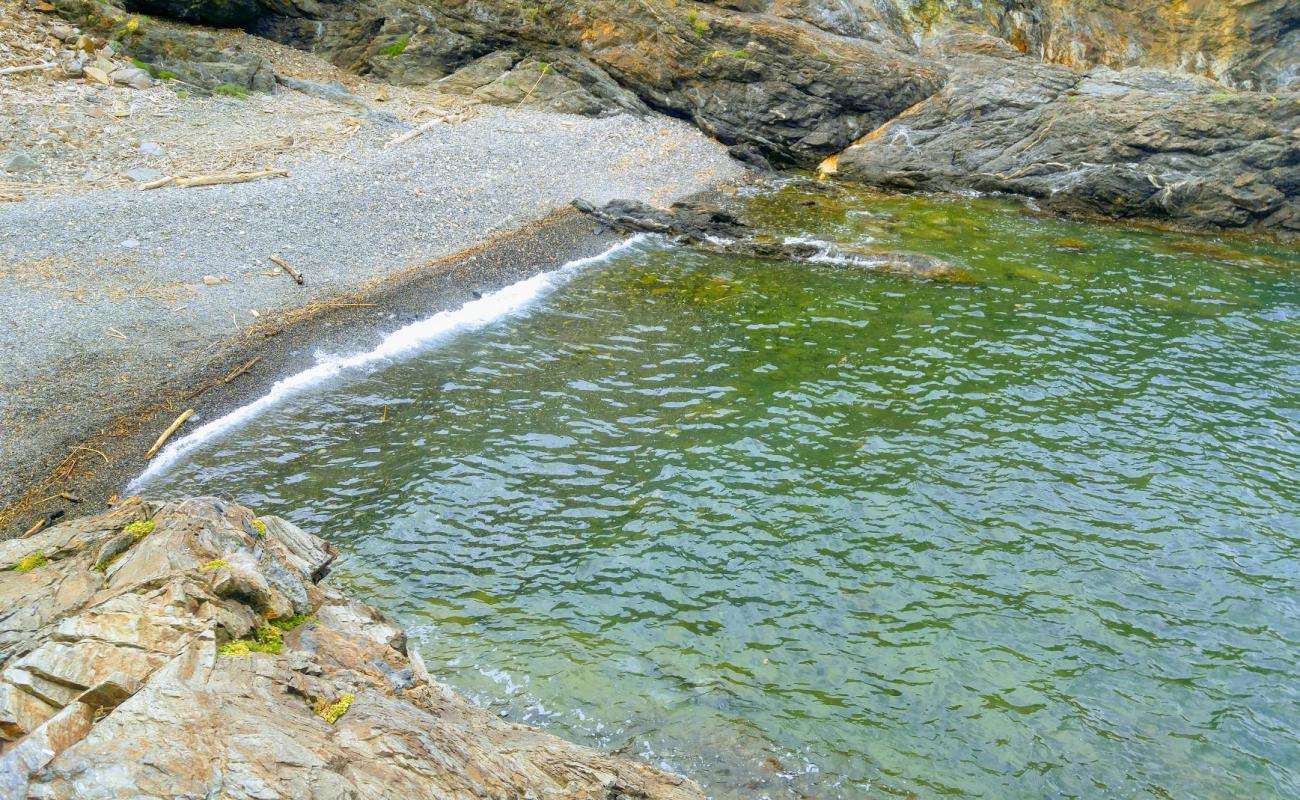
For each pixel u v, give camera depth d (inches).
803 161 1056.8
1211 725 298.4
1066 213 921.5
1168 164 911.7
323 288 579.5
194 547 242.1
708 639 329.7
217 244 603.8
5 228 571.2
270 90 912.3
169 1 967.6
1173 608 351.9
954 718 297.9
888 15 1173.1
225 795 158.6
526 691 299.6
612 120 1019.9
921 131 1024.9
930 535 392.2
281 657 211.8
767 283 678.5
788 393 510.9
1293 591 362.9
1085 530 398.3
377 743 189.3
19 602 221.3
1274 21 1140.5
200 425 438.3
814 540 386.9
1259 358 579.8
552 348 555.2
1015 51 1123.9
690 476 429.7
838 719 295.9
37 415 417.4
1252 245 845.2
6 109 727.7
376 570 356.2
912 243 784.9
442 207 731.4
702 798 255.9
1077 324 623.8
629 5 1042.7
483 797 191.3
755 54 1035.9
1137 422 493.4
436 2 1044.5
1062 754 285.4
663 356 552.4
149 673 190.4
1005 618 343.9
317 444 438.9
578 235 738.2
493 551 372.8
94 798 153.3
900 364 552.4
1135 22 1206.9
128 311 511.5
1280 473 446.6
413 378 507.8
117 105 788.6
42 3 855.7
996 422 487.5
